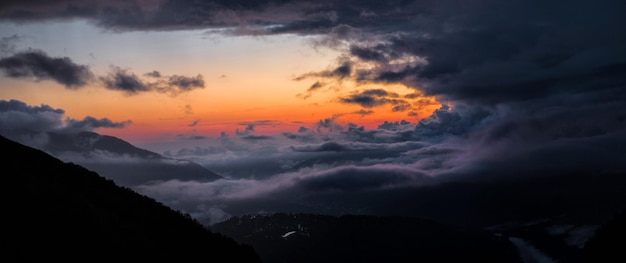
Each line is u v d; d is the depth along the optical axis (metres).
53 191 72.38
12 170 72.88
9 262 55.31
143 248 72.44
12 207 64.12
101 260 63.81
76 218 67.94
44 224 64.00
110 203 85.69
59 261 59.53
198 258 83.12
